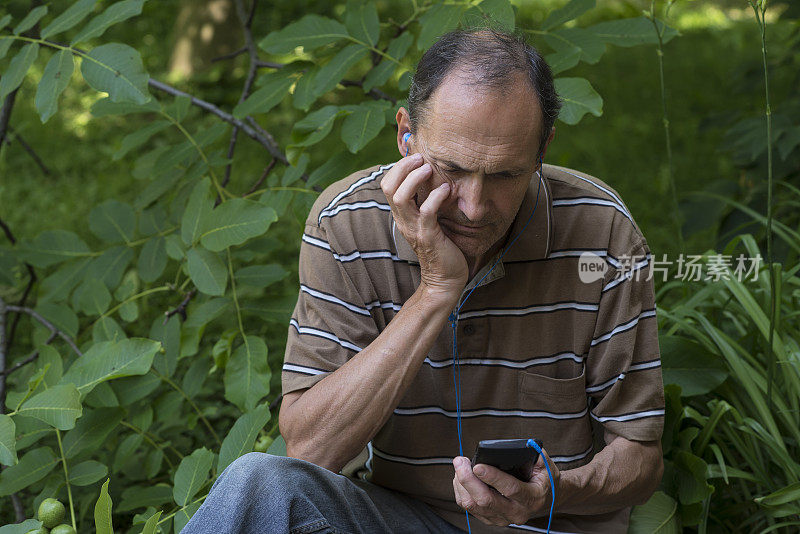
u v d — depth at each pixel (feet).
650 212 20.40
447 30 8.52
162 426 11.44
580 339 7.03
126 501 8.91
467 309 6.95
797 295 10.25
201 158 10.41
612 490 6.92
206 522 5.98
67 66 8.27
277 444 7.86
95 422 8.87
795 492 8.02
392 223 7.00
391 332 6.61
